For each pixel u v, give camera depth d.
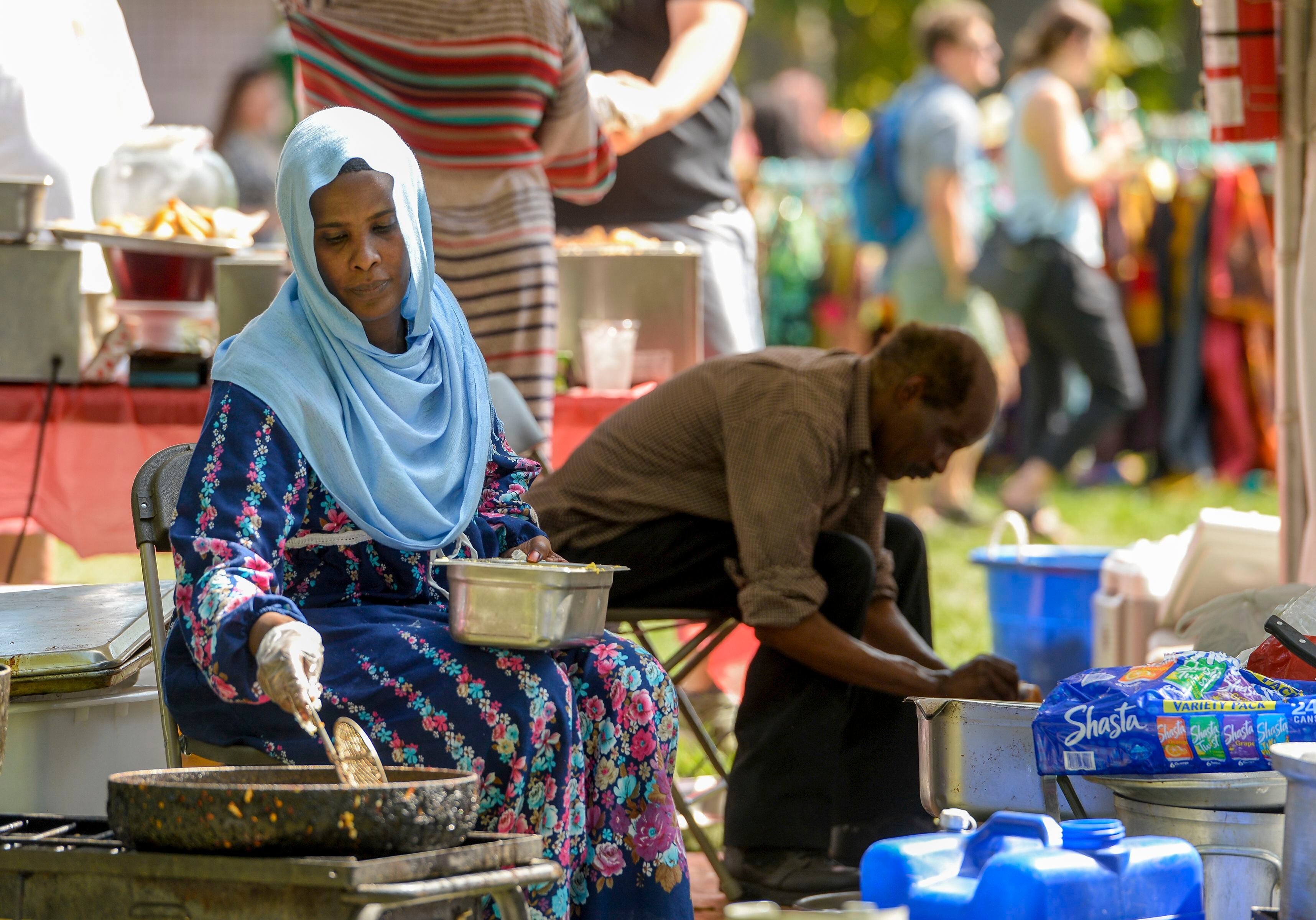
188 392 13.27
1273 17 13.29
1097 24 28.73
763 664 11.34
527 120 12.91
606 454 11.80
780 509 10.86
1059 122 28.53
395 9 12.66
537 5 12.72
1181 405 32.78
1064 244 28.78
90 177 15.56
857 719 11.40
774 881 10.95
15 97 15.04
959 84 29.78
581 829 8.08
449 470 8.74
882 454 11.54
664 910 8.22
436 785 6.29
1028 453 30.61
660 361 15.93
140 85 16.03
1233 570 13.39
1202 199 32.19
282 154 8.34
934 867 6.88
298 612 7.34
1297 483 13.07
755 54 66.75
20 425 13.12
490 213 12.93
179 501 7.88
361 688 7.81
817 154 37.19
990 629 15.77
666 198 17.41
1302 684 7.95
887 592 12.16
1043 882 6.43
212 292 14.00
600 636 8.07
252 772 6.98
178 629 8.12
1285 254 13.23
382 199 8.25
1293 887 6.83
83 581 20.36
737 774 11.29
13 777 8.64
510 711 7.69
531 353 13.05
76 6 15.49
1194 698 7.70
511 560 8.55
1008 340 34.62
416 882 6.02
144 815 6.27
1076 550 16.41
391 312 8.48
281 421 8.08
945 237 29.59
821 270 34.47
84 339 13.50
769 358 11.52
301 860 5.96
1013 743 8.61
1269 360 32.59
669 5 16.70
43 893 6.41
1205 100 13.73
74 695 8.94
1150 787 7.79
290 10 12.93
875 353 11.54
